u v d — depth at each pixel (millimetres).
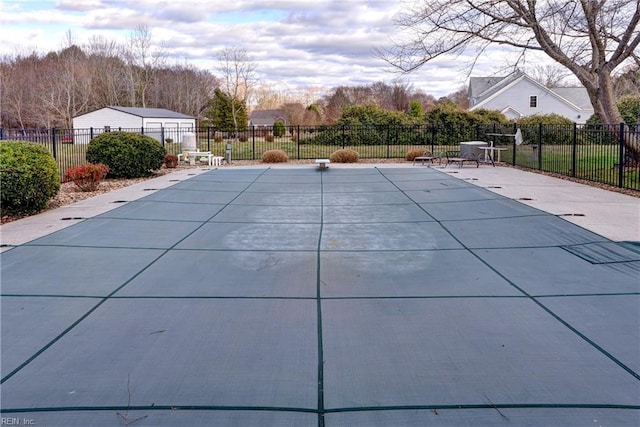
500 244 6727
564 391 3053
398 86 56750
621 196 10461
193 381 3201
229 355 3562
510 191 11359
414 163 19219
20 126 53375
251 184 13141
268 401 2969
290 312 4379
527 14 13578
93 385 3154
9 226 7891
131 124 40938
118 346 3711
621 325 4035
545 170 15547
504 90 44094
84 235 7277
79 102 54188
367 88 59062
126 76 58719
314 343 3756
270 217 8812
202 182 13516
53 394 3051
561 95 46844
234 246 6758
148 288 5008
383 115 31734
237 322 4160
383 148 28078
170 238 7176
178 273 5520
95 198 10789
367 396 3023
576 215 8422
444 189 11914
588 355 3527
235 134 46500
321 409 2889
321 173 15758
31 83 53750
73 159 20094
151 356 3549
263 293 4879
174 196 11062
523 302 4566
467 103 56031
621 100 25531
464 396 3012
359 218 8695
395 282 5207
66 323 4133
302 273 5543
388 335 3891
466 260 6008
